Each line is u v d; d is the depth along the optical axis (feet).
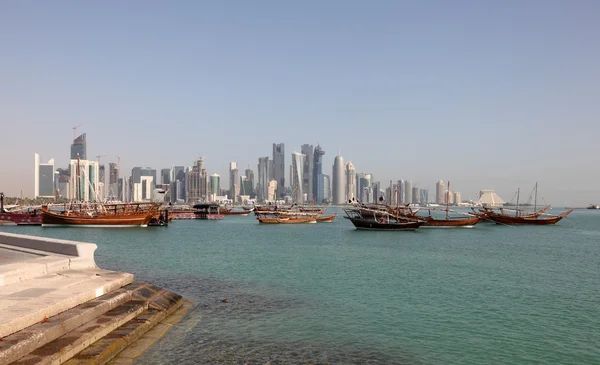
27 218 430.61
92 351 55.83
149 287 88.53
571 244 279.28
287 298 103.24
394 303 99.45
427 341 72.54
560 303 100.99
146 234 341.21
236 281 125.70
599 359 65.21
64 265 83.41
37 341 50.62
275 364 60.70
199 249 224.12
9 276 69.05
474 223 446.19
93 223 408.46
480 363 63.31
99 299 70.44
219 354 63.93
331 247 242.99
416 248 241.35
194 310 89.81
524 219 526.98
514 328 80.33
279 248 233.76
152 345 65.98
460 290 115.85
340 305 96.84
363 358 64.28
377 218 435.12
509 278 137.28
